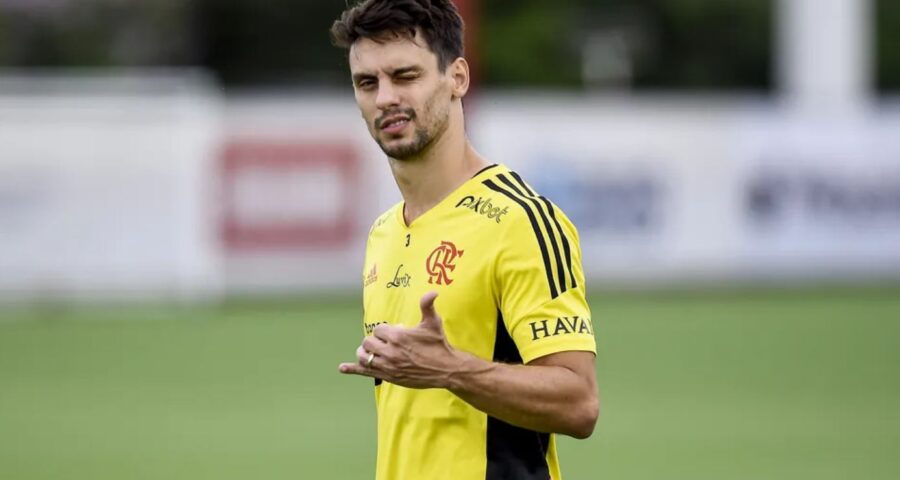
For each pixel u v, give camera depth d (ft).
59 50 408.26
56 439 130.21
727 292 244.01
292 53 419.13
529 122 236.43
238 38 416.46
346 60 60.29
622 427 135.64
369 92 51.03
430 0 50.60
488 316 50.24
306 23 417.08
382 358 47.44
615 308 225.35
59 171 216.54
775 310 222.28
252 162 224.53
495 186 51.31
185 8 412.36
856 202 248.11
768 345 187.93
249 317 212.84
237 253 224.94
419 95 50.42
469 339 50.29
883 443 127.54
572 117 238.07
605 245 240.94
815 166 246.47
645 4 452.35
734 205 244.42
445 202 51.67
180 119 220.84
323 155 227.40
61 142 216.54
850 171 247.50
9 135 215.10
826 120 246.47
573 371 48.78
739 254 244.83
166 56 414.41
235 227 224.74
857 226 248.11
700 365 172.14
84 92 222.48
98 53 410.52
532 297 49.29
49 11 409.28
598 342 191.31
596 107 238.89
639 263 242.17
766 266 245.86
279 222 226.58
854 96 287.89
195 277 223.10
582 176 238.89
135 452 124.26
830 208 247.29
